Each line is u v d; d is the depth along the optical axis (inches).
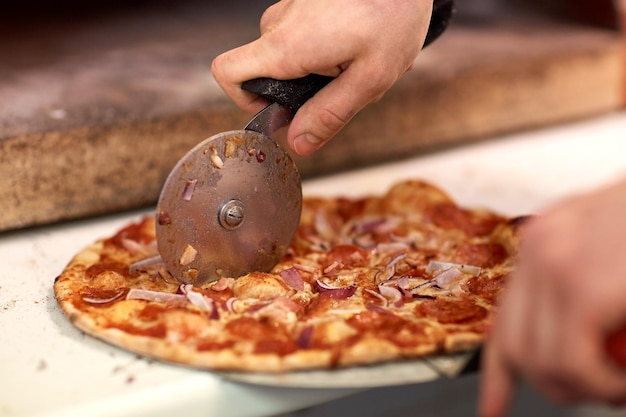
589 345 23.2
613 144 49.2
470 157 47.2
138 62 48.8
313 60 30.7
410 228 36.4
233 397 28.8
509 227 34.6
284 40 30.8
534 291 24.0
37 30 58.0
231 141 31.1
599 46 51.6
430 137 47.3
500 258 33.8
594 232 23.4
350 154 45.2
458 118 47.9
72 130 38.4
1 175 37.5
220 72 31.7
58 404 28.2
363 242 35.6
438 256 34.4
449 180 44.3
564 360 23.5
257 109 32.7
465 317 30.3
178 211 30.8
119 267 33.4
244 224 31.9
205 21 61.1
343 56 30.7
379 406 41.7
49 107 40.9
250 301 31.0
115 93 43.0
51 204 38.6
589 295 23.0
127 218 40.0
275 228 32.5
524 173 45.2
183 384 28.6
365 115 45.0
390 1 30.9
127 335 29.6
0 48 52.2
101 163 39.3
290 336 29.4
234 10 64.9
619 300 22.8
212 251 31.6
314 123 31.6
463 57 49.1
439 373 28.2
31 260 36.1
